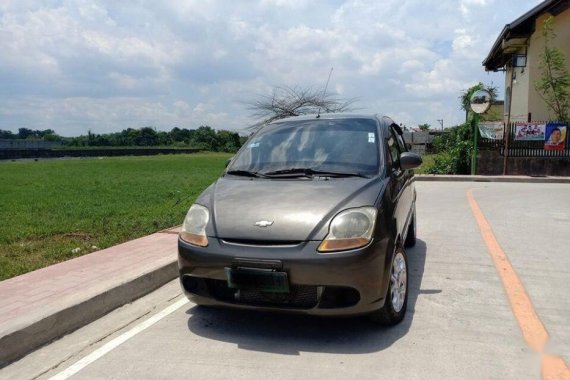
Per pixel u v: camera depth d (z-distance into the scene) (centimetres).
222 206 408
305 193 407
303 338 395
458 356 359
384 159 471
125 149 6069
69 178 1936
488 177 1683
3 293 472
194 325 427
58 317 413
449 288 512
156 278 542
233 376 337
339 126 518
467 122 1922
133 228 812
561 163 1759
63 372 351
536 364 347
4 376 348
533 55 1881
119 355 375
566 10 1816
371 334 400
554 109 1859
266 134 532
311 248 361
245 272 365
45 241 719
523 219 897
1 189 1456
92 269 551
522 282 529
